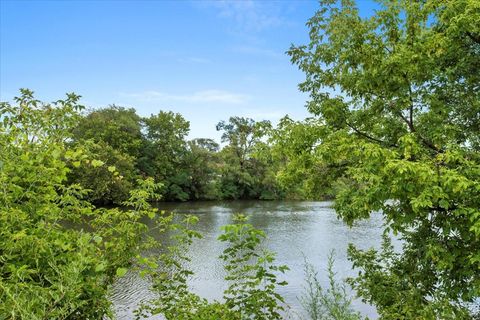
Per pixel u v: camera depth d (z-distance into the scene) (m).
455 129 5.75
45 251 2.89
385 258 7.34
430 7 5.47
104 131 49.59
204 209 44.38
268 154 7.51
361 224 29.28
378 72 5.84
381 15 6.17
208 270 16.20
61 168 3.65
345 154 5.59
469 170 4.54
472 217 4.20
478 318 5.48
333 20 6.96
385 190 4.56
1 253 3.08
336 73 7.15
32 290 2.42
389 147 6.27
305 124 7.02
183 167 61.00
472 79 5.97
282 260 17.75
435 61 5.94
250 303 4.03
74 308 2.55
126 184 41.09
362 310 10.58
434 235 5.59
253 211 41.66
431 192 4.30
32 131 4.22
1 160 3.38
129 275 14.84
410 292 5.64
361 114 6.81
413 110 6.47
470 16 4.80
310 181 7.62
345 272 15.43
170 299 4.40
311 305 4.75
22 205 3.46
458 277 5.33
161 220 4.40
